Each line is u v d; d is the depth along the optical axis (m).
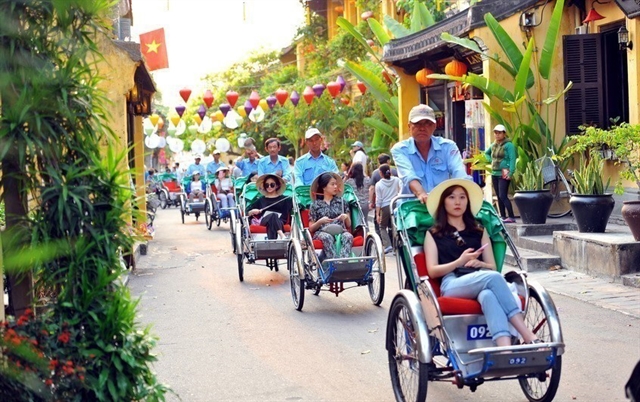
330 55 32.38
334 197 11.04
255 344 8.79
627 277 11.06
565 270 12.57
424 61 20.22
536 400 6.39
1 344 5.04
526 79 15.33
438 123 20.52
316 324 9.70
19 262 5.38
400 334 6.57
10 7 5.27
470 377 5.78
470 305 6.04
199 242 19.89
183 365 8.02
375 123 22.50
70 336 5.36
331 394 6.97
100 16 5.69
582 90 16.05
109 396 5.40
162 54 20.08
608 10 15.59
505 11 16.02
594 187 12.62
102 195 5.57
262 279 13.40
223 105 26.48
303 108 29.59
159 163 53.88
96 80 5.73
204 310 10.77
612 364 7.48
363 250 10.90
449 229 6.58
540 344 5.69
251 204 13.28
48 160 5.42
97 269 5.44
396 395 6.61
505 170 15.00
